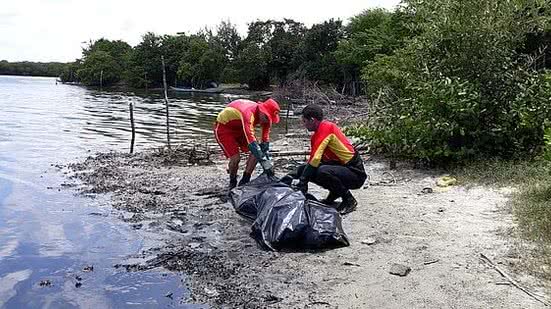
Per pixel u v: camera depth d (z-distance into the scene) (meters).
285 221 6.29
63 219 7.72
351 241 6.40
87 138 17.58
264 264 5.85
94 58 73.94
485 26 10.44
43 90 56.53
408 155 10.82
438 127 9.73
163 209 8.21
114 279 5.58
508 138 9.93
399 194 8.54
